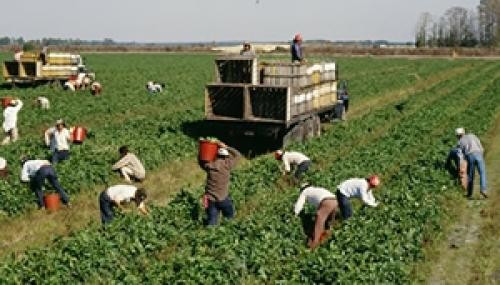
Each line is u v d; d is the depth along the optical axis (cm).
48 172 1527
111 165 1888
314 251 1180
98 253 1155
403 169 1884
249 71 2266
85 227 1355
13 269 1080
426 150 2142
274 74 2317
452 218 1524
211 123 2302
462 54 11769
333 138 2372
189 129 2561
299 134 2350
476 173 1997
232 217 1374
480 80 5256
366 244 1169
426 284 1145
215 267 1076
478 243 1359
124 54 12000
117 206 1444
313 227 1358
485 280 1152
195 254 1155
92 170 1781
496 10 17600
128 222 1297
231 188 1588
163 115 3116
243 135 2320
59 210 1549
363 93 4341
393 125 2855
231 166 1343
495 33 17388
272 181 1738
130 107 3431
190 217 1402
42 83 4509
